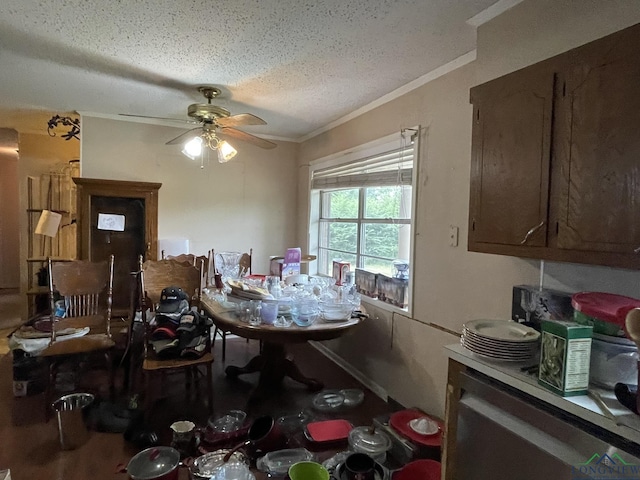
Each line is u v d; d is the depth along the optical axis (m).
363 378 3.38
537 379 1.32
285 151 4.80
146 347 2.72
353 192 3.91
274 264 3.64
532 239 1.59
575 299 1.37
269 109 3.57
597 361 1.26
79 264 2.97
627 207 1.27
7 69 2.71
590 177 1.38
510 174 1.69
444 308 2.54
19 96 3.34
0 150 6.11
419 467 2.06
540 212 1.56
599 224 1.35
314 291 3.02
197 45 2.30
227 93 3.15
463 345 1.62
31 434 2.44
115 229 3.88
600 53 1.35
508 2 1.83
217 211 4.49
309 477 1.99
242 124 2.99
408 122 2.89
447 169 2.52
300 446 2.40
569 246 1.45
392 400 3.01
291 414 2.78
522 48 1.81
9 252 6.38
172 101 3.43
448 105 2.52
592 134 1.37
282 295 2.91
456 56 2.40
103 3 1.86
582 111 1.40
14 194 6.36
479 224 1.85
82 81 2.94
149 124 4.14
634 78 1.25
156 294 3.15
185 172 4.32
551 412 1.22
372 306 3.29
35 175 4.82
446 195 2.52
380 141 3.20
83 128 3.88
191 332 2.70
